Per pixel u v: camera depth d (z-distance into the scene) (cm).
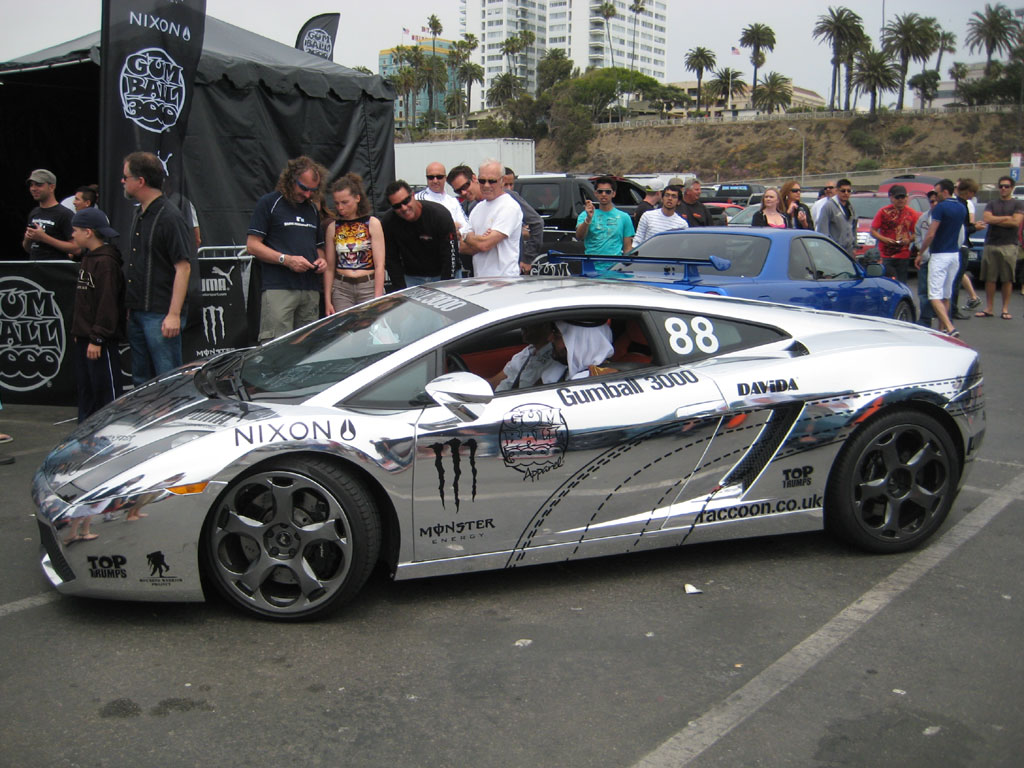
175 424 357
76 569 336
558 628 351
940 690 307
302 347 408
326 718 287
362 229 653
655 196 1047
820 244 770
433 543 361
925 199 1833
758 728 284
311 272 643
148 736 275
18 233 1073
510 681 311
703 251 739
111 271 578
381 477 345
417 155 2188
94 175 1115
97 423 387
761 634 348
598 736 279
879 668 322
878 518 425
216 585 347
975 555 427
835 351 420
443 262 698
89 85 977
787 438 403
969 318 1238
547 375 388
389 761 265
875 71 10081
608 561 418
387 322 403
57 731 277
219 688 304
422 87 13338
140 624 349
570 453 371
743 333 420
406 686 307
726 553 429
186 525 334
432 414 355
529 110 11200
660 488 390
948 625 356
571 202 1328
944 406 423
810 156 9556
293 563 346
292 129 904
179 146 671
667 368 397
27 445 606
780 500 409
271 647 333
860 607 371
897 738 279
